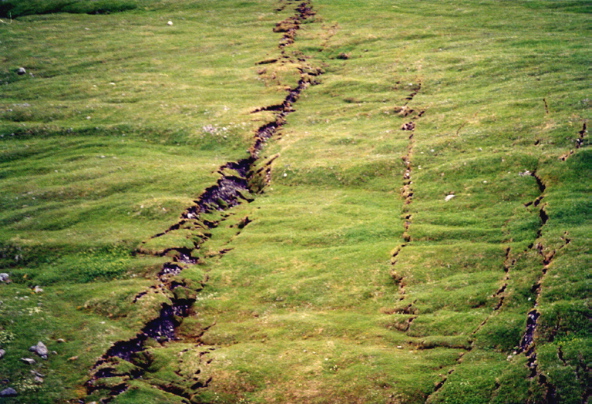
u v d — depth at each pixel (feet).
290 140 174.81
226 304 108.99
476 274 106.83
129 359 92.12
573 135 143.02
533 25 247.91
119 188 145.79
